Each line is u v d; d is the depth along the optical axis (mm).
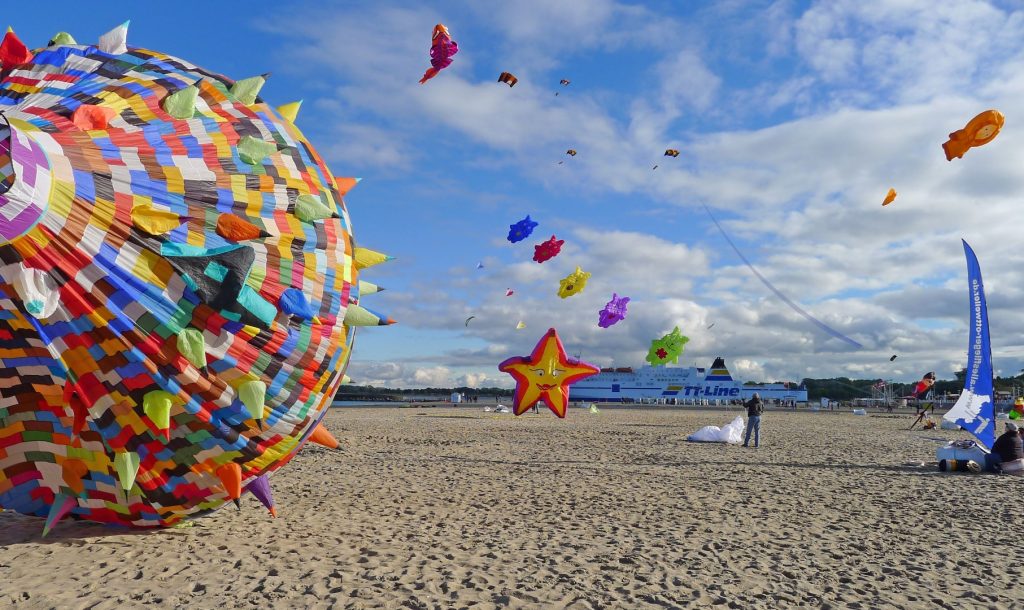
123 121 5266
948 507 8883
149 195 5055
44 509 6082
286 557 5934
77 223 4719
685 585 5285
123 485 5414
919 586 5355
